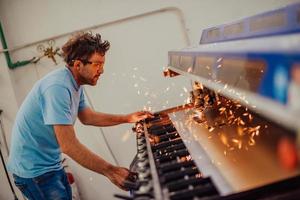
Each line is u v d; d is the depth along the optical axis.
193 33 3.48
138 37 3.48
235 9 3.43
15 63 3.48
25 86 3.54
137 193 0.97
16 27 3.48
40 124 2.04
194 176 1.09
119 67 3.53
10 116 3.44
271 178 0.95
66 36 3.49
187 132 1.73
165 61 3.51
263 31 0.92
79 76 2.04
